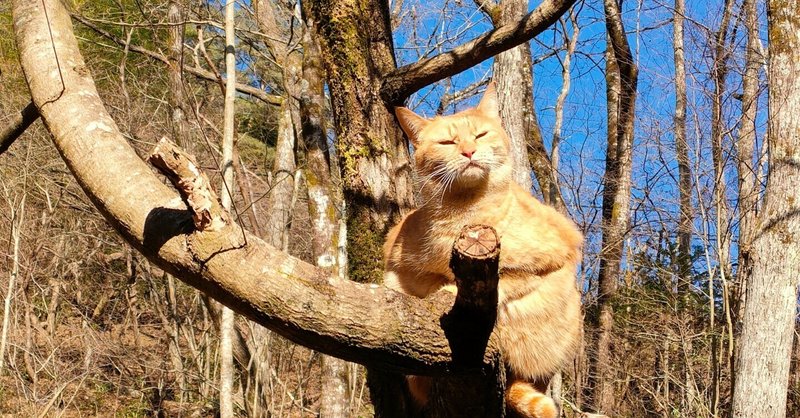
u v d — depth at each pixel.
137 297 12.57
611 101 16.28
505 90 9.16
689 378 10.41
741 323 9.12
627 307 12.34
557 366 3.56
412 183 4.46
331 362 7.09
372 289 2.16
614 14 15.82
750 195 9.48
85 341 10.80
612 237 12.79
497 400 2.46
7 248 10.93
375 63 4.46
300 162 10.63
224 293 2.00
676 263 11.98
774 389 8.48
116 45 11.74
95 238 11.33
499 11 9.27
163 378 11.20
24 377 10.16
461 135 3.84
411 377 3.53
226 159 6.44
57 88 2.27
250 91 13.23
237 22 12.82
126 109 10.77
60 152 2.19
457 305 2.12
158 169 1.95
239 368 9.91
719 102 9.54
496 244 1.98
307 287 2.04
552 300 3.44
